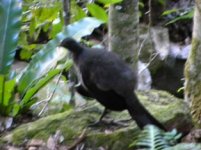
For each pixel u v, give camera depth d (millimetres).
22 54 8828
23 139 6098
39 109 7402
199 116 6734
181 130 6367
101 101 5648
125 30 7438
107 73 5496
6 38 6707
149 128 5320
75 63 5844
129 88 5527
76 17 7883
